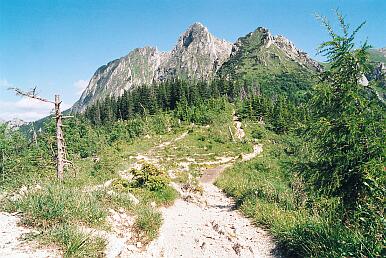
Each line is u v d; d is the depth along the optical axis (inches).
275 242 375.9
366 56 360.5
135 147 2250.2
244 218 501.7
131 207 439.2
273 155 1492.4
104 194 440.8
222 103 3875.5
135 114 4338.1
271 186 647.1
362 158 335.9
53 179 570.6
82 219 328.2
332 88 377.1
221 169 1380.4
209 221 490.0
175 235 411.5
